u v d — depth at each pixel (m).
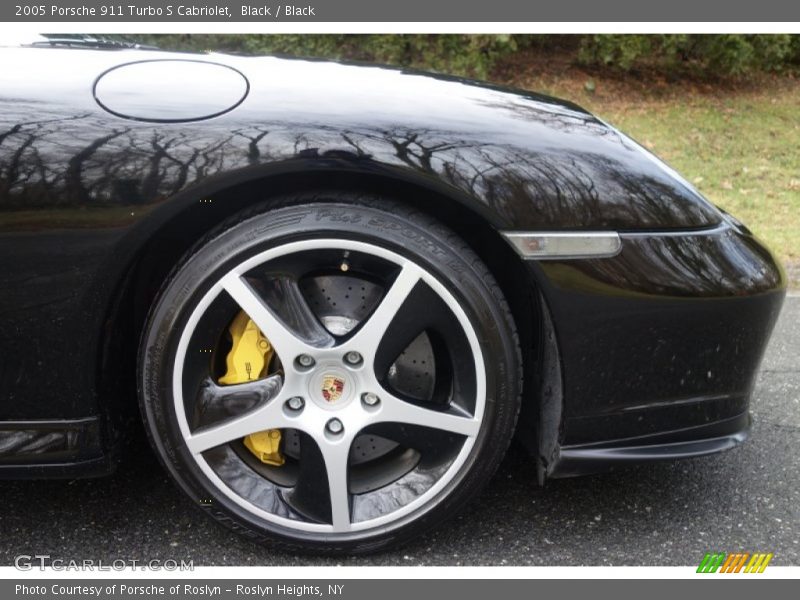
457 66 6.46
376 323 1.57
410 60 6.57
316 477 1.64
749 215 4.94
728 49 7.21
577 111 1.81
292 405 1.62
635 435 1.69
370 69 1.81
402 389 1.68
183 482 1.64
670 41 7.07
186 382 1.59
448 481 1.65
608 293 1.58
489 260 1.76
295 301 1.58
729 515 1.89
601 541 1.79
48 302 1.51
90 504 1.88
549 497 1.95
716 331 1.65
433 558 1.72
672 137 6.47
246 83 1.61
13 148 1.47
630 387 1.65
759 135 6.69
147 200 1.47
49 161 1.47
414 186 1.61
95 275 1.50
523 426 1.85
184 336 1.56
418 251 1.54
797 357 2.93
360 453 1.73
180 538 1.77
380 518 1.67
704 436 1.74
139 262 1.60
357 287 1.63
